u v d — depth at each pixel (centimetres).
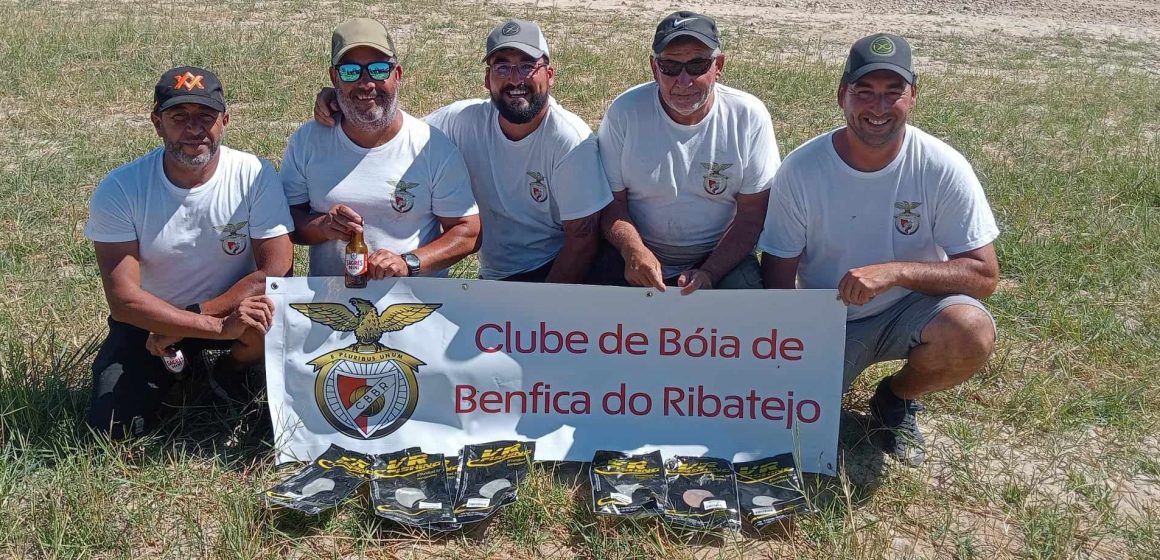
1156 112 998
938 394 449
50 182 693
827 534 348
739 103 423
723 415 406
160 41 1176
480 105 453
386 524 357
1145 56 1396
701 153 425
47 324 488
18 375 422
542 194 451
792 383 402
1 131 823
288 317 401
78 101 913
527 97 420
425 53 1152
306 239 423
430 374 405
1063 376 464
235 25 1312
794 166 398
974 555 346
